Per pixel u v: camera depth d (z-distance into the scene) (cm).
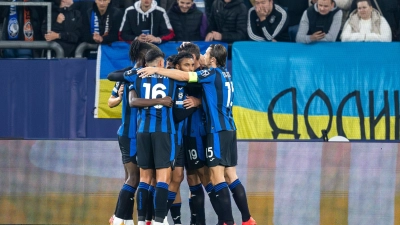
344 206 3019
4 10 3922
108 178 3050
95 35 3819
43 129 3769
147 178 2659
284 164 3025
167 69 2633
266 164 3025
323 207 3016
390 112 3803
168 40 3838
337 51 3825
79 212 3047
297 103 3791
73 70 3784
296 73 3806
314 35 3803
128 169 2748
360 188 3016
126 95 2747
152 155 2623
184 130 2766
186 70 2697
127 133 2742
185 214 3012
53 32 3847
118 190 3048
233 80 3794
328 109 3797
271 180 3023
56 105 3778
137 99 2600
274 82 3797
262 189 3022
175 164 2731
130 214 2741
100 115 3784
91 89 3797
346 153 3025
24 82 3775
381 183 3016
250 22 3869
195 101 2683
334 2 3856
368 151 3022
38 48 3869
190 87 2747
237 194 2719
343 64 3819
